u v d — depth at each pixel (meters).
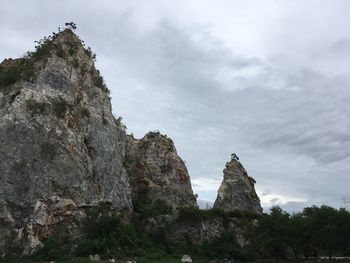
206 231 101.94
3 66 107.69
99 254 81.06
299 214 94.75
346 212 86.44
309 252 98.00
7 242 77.81
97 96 107.44
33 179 84.38
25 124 87.81
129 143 135.62
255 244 94.12
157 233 99.69
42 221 81.69
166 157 133.38
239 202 140.25
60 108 93.62
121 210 101.56
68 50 106.69
